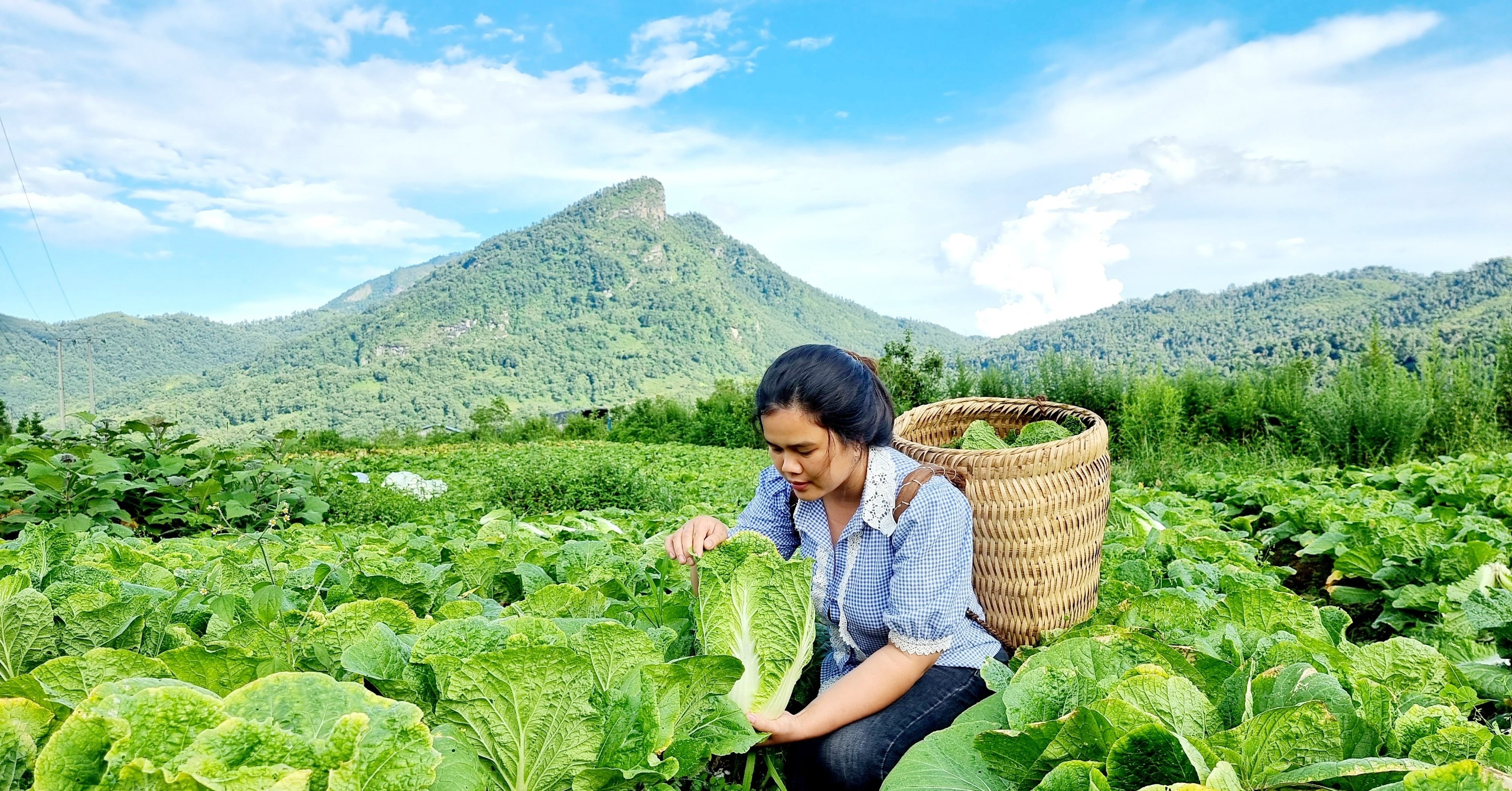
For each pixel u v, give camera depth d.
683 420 33.72
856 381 2.51
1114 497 5.86
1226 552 4.81
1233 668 2.30
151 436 8.76
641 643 1.99
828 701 2.45
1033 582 2.93
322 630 2.18
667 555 3.90
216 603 2.51
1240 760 1.76
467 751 1.69
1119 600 3.46
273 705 1.43
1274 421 14.69
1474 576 4.03
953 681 2.64
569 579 3.58
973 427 3.51
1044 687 2.06
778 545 2.97
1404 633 4.34
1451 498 6.80
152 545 4.58
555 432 36.53
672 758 1.83
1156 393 15.29
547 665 1.70
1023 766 1.97
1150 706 1.87
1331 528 5.59
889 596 2.59
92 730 1.24
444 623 1.96
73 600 2.28
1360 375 13.65
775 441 2.51
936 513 2.58
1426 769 1.56
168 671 1.89
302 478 9.62
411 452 25.16
